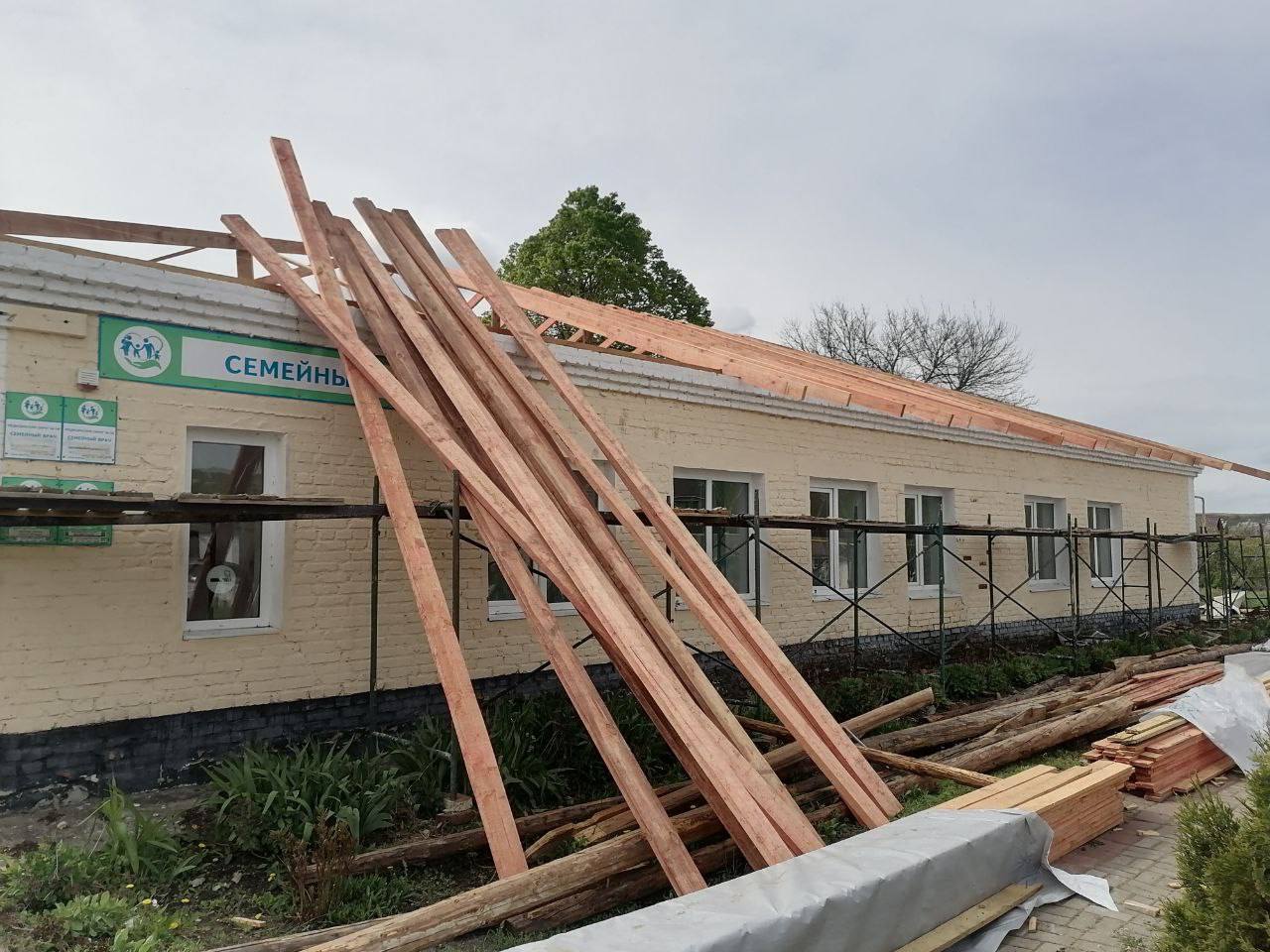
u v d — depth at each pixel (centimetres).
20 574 590
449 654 549
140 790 625
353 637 736
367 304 750
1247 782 351
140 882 487
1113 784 606
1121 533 1455
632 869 491
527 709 737
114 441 634
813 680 1053
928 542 1321
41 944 409
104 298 630
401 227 902
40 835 551
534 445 685
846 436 1181
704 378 1005
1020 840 475
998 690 1085
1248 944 310
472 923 397
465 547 806
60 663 601
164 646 644
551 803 640
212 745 660
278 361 714
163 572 646
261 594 711
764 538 1073
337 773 582
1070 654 1302
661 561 652
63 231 653
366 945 366
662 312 2770
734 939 319
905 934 390
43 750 591
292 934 428
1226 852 335
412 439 779
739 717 787
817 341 4028
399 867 513
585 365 900
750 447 1060
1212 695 789
